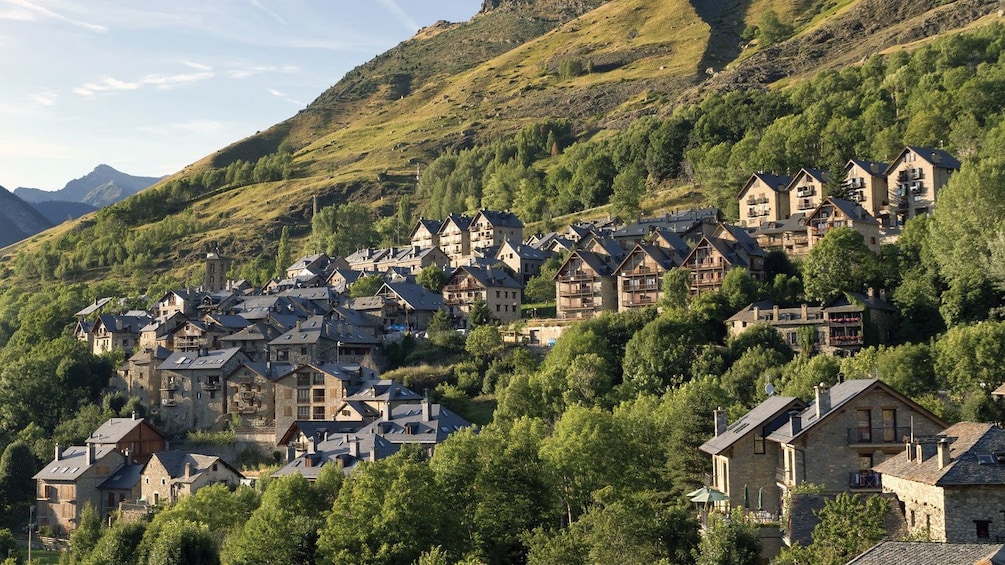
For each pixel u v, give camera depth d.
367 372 198.75
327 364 196.25
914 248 194.88
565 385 167.12
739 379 156.12
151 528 125.75
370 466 108.50
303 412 191.88
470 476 109.50
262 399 198.62
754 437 95.56
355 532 103.88
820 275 188.62
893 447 88.00
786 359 168.12
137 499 170.12
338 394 189.12
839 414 88.81
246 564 108.81
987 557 52.00
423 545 102.12
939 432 86.75
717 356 171.25
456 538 104.12
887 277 191.00
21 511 181.25
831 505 72.19
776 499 94.38
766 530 80.94
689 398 123.12
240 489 139.62
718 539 78.38
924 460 76.25
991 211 179.12
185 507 133.00
